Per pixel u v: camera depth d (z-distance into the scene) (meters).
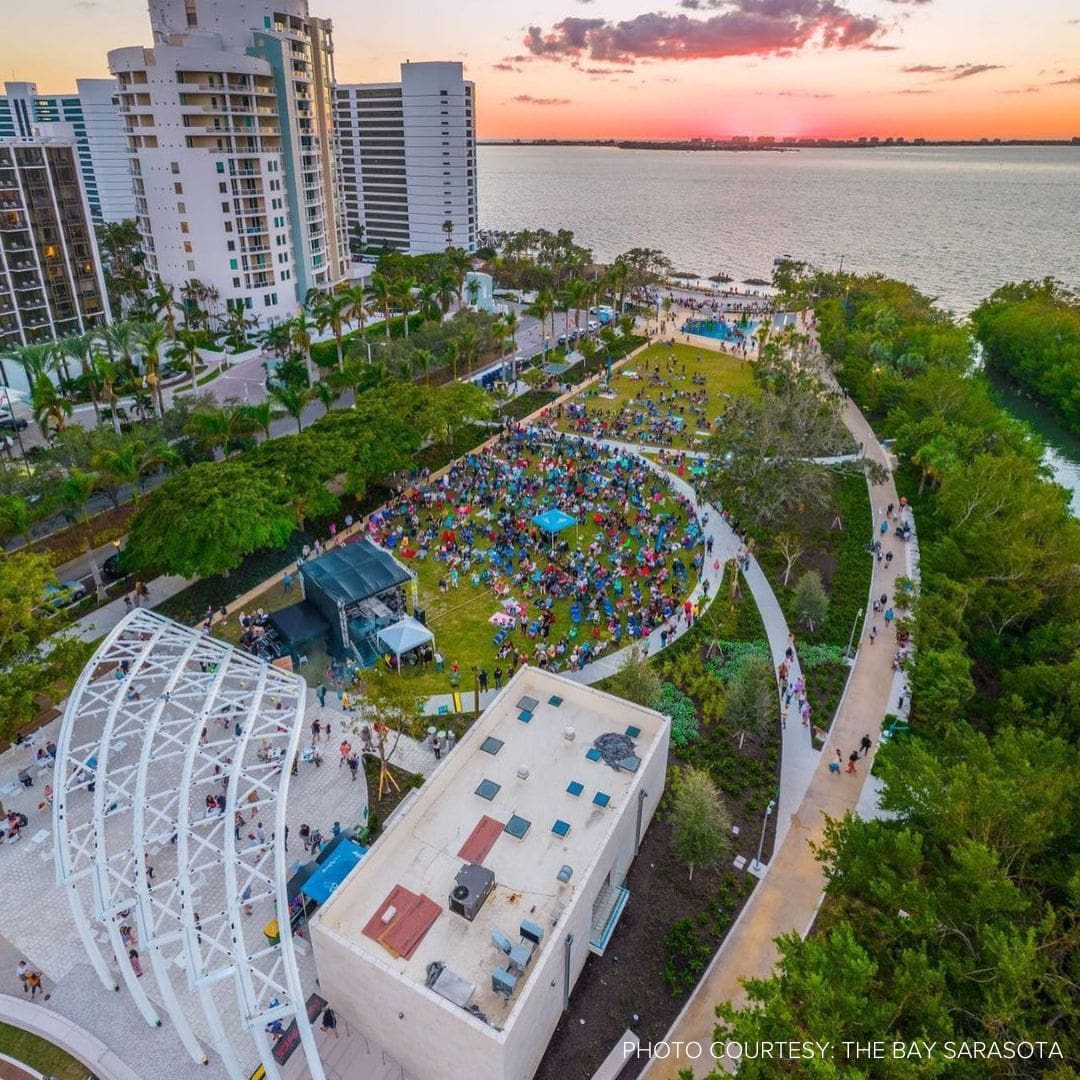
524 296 163.38
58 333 107.62
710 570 61.56
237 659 42.75
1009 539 51.66
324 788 41.25
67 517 63.75
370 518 67.94
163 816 32.22
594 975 32.44
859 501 74.69
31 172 100.38
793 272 173.50
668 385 106.62
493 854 31.64
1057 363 104.81
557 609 56.25
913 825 31.69
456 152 184.12
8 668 40.25
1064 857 30.12
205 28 127.00
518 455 82.06
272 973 26.91
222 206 118.88
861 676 50.47
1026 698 42.03
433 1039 26.69
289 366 92.00
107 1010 30.72
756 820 39.84
